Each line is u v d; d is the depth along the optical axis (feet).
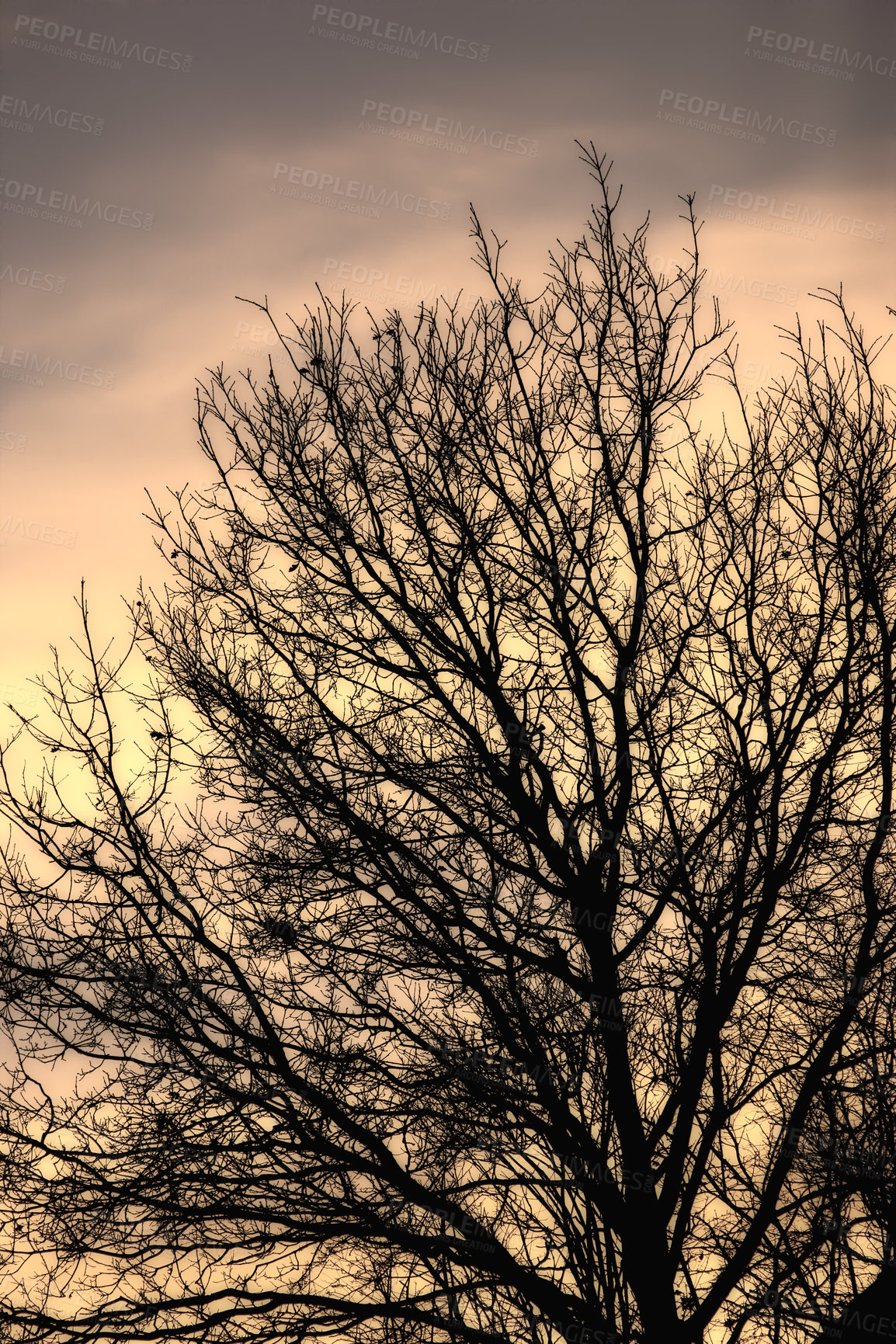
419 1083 27.81
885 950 27.17
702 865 28.94
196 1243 26.55
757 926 26.63
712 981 26.58
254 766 29.73
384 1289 28.02
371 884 29.19
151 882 27.94
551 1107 27.86
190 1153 26.96
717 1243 28.09
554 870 29.86
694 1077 26.37
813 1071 25.82
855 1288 27.25
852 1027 27.45
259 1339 25.61
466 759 30.48
